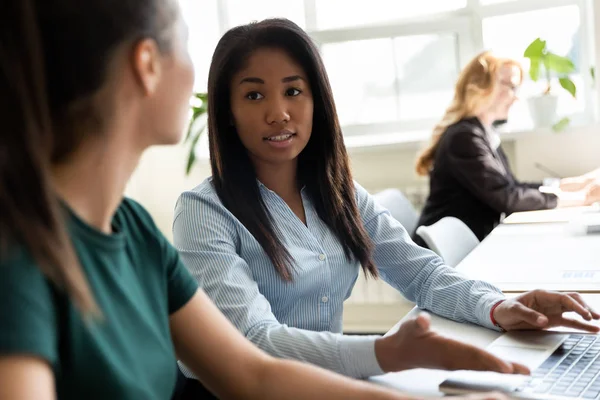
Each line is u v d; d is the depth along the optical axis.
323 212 1.52
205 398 1.27
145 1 0.69
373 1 3.86
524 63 3.58
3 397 0.56
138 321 0.75
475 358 0.96
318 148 1.53
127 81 0.70
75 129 0.67
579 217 2.39
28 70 0.59
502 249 2.08
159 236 0.88
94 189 0.71
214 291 1.29
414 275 1.53
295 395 0.92
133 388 0.70
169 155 4.04
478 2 3.68
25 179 0.58
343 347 1.07
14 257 0.60
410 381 1.03
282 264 1.42
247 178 1.47
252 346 0.97
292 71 1.45
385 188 3.73
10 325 0.57
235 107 1.46
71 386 0.66
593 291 1.51
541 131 3.48
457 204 3.16
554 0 3.56
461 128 3.17
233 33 1.48
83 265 0.70
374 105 3.86
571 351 1.08
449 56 3.73
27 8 0.60
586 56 3.57
